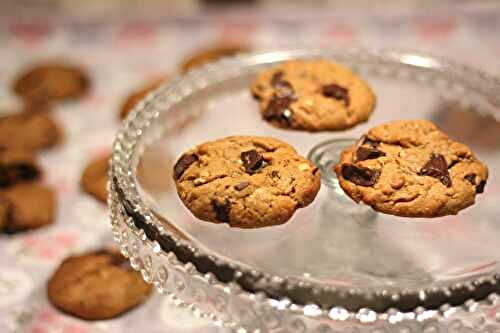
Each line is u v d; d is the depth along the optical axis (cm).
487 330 43
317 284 43
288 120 52
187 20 85
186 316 58
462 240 46
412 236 46
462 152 49
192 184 47
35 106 76
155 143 52
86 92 78
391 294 42
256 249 45
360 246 45
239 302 44
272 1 98
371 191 46
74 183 68
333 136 52
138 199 47
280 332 44
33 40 83
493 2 86
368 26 84
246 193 46
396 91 57
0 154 67
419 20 84
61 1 92
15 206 64
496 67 78
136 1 96
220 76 58
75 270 59
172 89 56
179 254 44
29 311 58
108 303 57
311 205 47
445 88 57
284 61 59
